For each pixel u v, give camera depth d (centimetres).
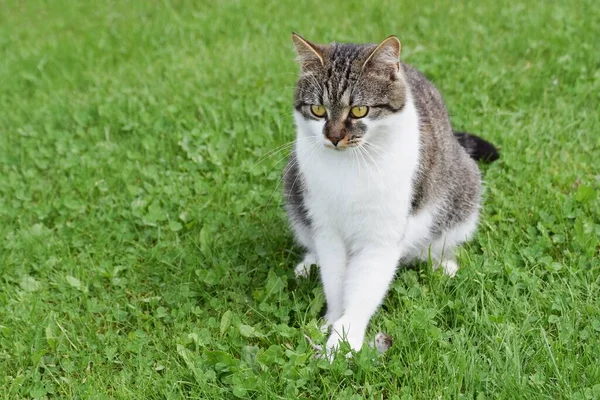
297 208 458
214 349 423
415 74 491
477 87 665
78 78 781
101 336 438
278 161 562
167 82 723
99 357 421
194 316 456
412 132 411
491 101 652
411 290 445
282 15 856
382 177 400
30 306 464
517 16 791
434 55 725
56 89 762
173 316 452
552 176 546
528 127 604
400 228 419
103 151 632
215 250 508
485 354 396
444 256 487
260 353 400
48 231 538
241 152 607
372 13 831
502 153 571
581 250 471
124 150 633
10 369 423
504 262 455
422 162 425
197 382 394
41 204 568
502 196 528
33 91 771
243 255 504
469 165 493
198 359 405
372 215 410
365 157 400
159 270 495
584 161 563
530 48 721
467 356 387
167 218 541
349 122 396
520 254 466
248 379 383
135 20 891
